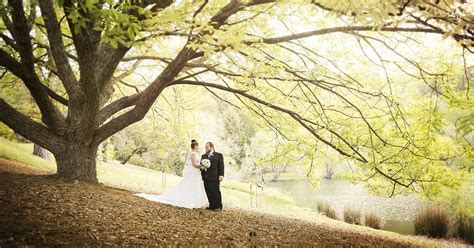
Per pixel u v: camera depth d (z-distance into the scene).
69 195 6.74
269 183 43.19
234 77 9.92
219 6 7.93
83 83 7.75
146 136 26.23
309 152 10.62
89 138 8.88
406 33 8.45
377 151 9.15
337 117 10.43
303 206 24.88
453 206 18.95
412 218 22.27
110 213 6.14
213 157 10.31
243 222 8.60
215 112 33.34
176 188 10.08
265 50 9.70
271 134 12.27
